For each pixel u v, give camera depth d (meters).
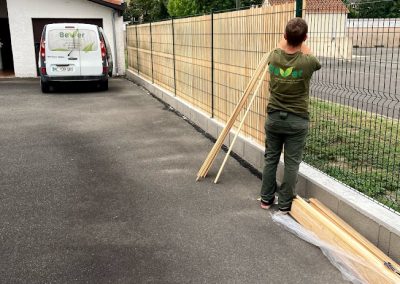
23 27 15.55
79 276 3.20
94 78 12.15
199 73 7.87
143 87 13.35
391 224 3.29
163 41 10.40
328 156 5.52
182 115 9.03
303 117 3.96
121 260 3.42
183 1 36.22
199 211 4.32
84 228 3.97
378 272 2.99
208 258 3.45
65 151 6.49
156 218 4.18
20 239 3.77
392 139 6.24
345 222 3.79
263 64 4.95
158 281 3.14
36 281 3.14
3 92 12.41
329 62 4.75
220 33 6.68
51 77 11.90
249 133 5.90
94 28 12.02
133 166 5.76
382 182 4.65
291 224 3.95
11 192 4.85
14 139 7.21
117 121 8.58
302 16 4.56
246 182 5.13
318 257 3.46
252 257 3.46
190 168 5.66
